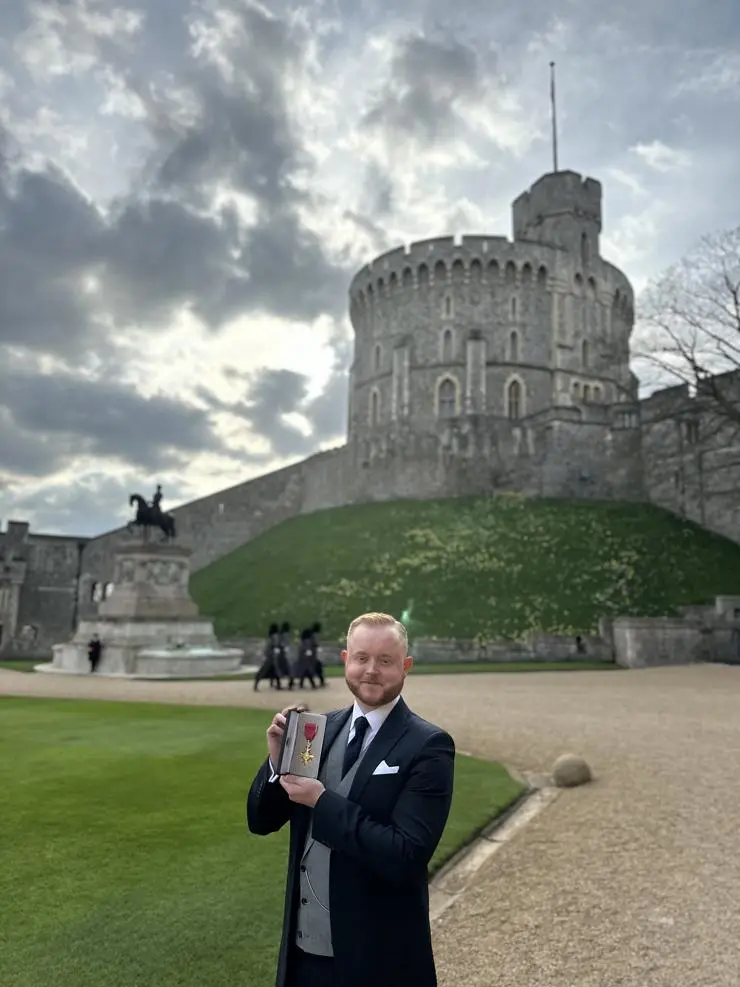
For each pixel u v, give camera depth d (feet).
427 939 10.10
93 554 184.65
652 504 162.81
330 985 9.80
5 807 27.71
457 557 138.82
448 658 107.34
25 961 16.14
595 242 237.04
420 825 9.81
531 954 17.21
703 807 29.04
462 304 222.69
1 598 175.42
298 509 208.03
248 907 18.98
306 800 9.91
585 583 126.00
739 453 145.07
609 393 228.84
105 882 20.57
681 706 58.95
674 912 19.40
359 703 11.32
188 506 198.59
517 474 173.88
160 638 102.32
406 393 221.25
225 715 54.13
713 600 118.62
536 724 49.90
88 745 40.70
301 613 126.82
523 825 27.55
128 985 15.21
